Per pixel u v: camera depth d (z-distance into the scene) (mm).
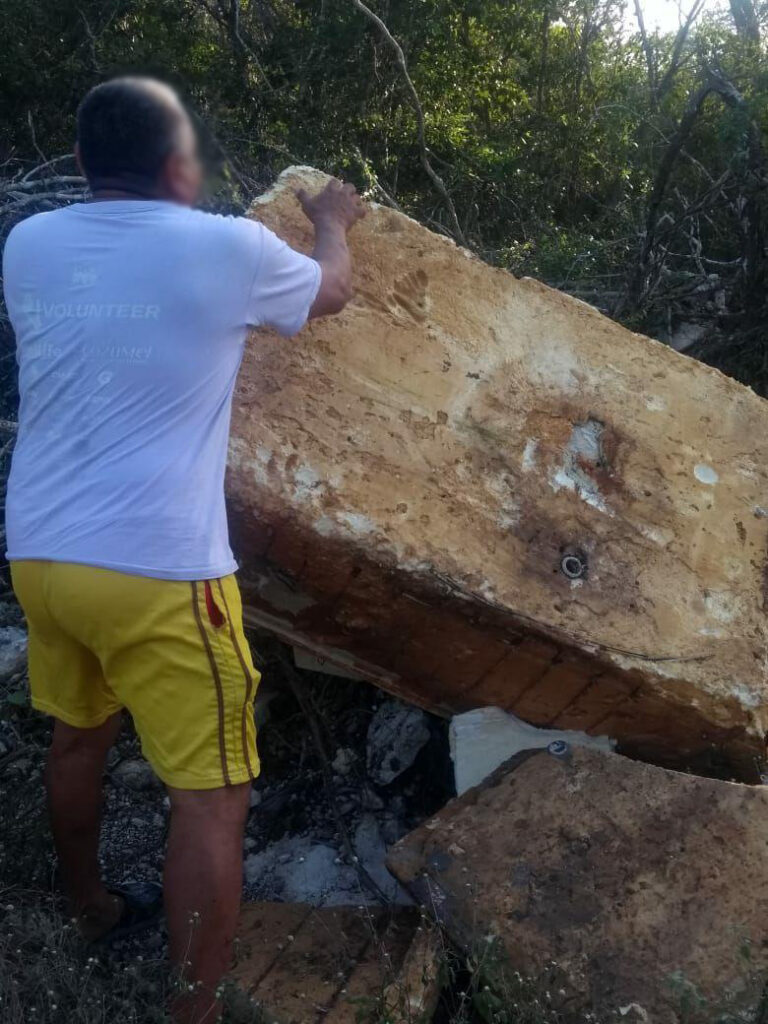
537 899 2182
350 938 2293
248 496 2279
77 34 5898
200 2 6590
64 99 5672
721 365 4734
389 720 2916
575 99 6816
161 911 2455
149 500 1824
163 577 1826
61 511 1845
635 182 6246
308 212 2326
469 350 2643
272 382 2424
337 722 2990
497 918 2166
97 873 2330
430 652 2504
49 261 1916
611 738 2580
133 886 2480
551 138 6492
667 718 2490
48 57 5695
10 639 3180
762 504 2699
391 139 6008
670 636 2473
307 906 2398
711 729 2486
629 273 5004
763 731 2498
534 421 2617
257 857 2691
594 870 2213
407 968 2104
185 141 1986
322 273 2061
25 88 5559
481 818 2312
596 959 2098
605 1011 2035
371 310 2600
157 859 2639
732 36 6141
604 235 6109
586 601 2451
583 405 2680
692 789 2303
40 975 1988
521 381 2656
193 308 1847
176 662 1860
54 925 2154
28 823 2453
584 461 2621
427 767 2846
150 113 1934
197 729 1905
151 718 1919
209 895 1934
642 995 2047
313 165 5422
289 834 2750
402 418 2492
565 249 5137
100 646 1892
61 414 1874
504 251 5148
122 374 1839
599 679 2445
